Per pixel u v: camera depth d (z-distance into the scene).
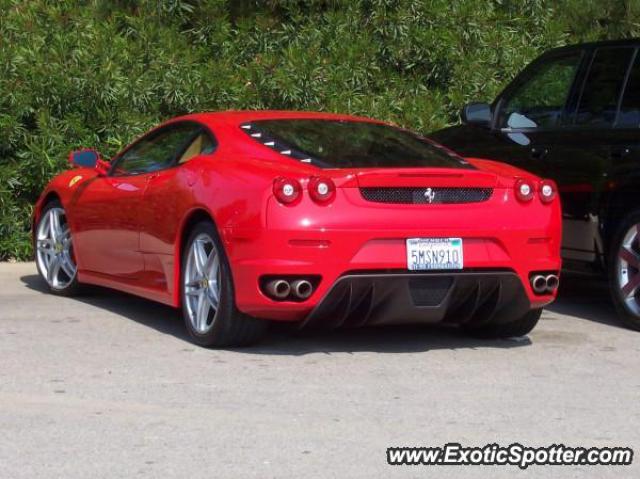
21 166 10.65
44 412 5.58
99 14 12.59
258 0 12.80
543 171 8.53
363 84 12.21
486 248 6.82
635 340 7.62
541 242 6.99
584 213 8.26
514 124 8.97
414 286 6.65
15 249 10.72
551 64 8.87
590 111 8.38
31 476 4.68
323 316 6.63
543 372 6.62
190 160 7.27
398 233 6.55
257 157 6.97
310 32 12.39
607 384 6.34
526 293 6.97
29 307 8.39
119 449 5.03
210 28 12.52
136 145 8.18
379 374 6.47
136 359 6.70
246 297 6.55
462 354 7.07
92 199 8.23
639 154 7.80
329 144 7.13
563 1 13.88
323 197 6.45
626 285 7.93
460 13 12.62
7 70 10.74
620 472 4.84
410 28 12.55
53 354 6.80
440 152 7.40
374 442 5.18
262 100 11.70
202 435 5.24
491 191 6.90
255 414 5.59
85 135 10.98
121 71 11.29
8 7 11.43
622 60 8.30
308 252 6.43
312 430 5.34
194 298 7.11
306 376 6.37
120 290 8.27
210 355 6.84
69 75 10.88
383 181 6.57
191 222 7.11
